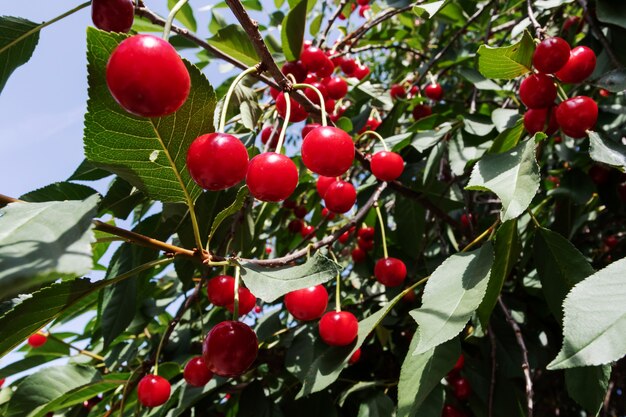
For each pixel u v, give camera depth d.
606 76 0.26
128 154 0.18
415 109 0.44
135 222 0.37
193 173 0.17
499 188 0.21
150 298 0.40
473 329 0.32
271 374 0.33
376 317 0.27
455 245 0.42
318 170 0.21
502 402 0.31
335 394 0.34
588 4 0.32
